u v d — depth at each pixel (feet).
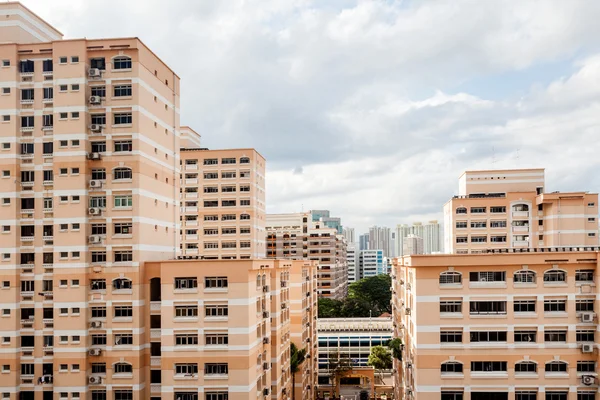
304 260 313.32
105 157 189.88
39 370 186.50
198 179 377.50
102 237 188.03
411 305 201.05
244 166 374.43
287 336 256.32
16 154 190.70
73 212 187.52
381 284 636.89
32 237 190.49
